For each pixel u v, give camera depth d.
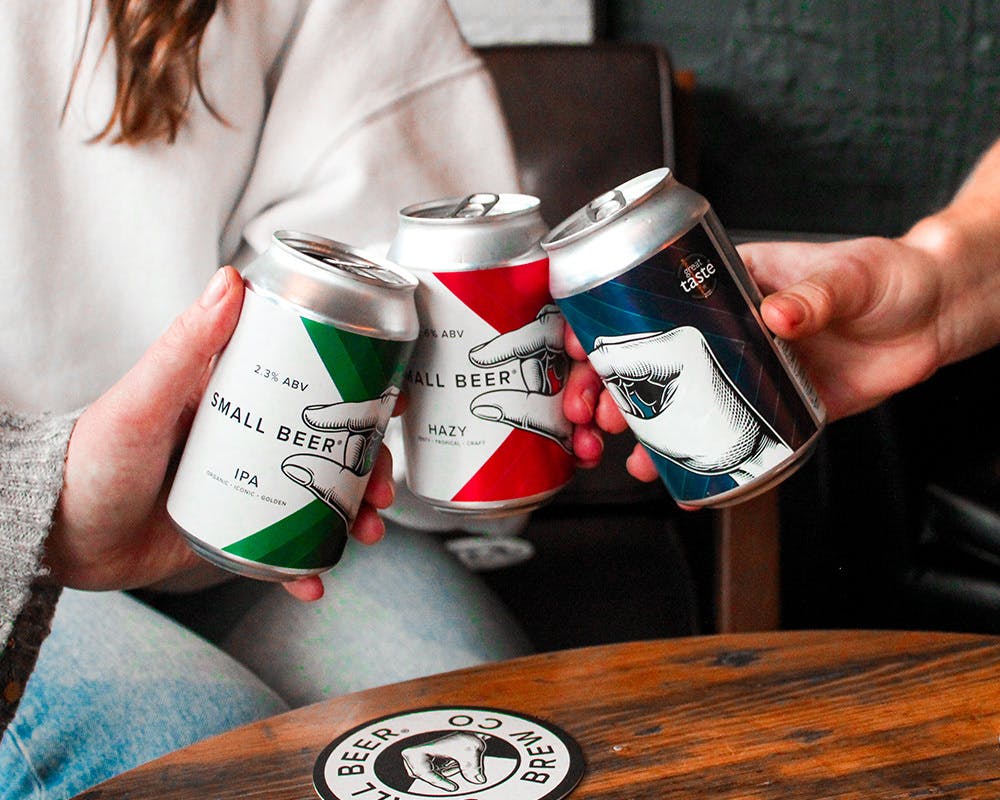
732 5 2.12
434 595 1.08
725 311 0.64
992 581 1.42
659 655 0.72
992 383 1.46
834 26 2.11
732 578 1.16
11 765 0.80
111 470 0.69
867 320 0.87
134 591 1.06
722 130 2.19
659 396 0.65
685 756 0.59
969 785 0.55
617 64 1.56
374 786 0.57
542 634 1.33
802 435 0.69
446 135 1.11
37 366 0.98
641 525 1.51
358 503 0.66
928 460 1.49
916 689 0.65
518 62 1.56
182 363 0.64
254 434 0.61
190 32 0.93
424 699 0.67
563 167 1.54
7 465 0.69
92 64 0.95
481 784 0.57
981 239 0.92
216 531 0.63
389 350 0.62
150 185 0.98
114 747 0.80
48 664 0.87
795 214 2.22
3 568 0.69
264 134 1.06
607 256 0.63
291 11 1.05
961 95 2.12
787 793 0.55
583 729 0.63
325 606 1.05
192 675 0.88
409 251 0.68
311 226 1.05
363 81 1.06
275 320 0.60
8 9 0.92
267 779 0.59
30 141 0.94
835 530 1.55
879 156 2.17
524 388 0.70
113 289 1.00
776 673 0.68
